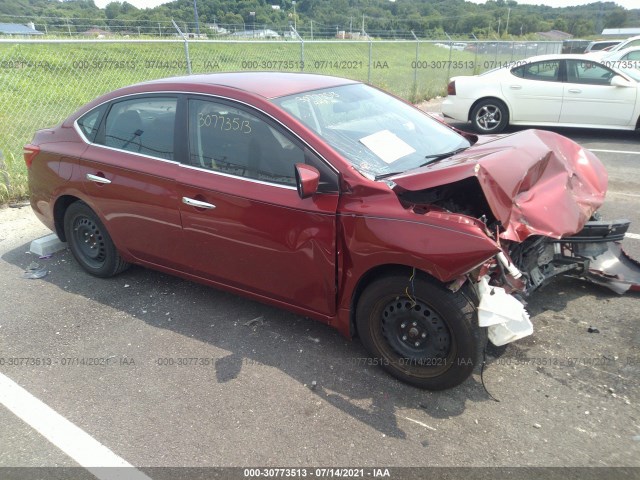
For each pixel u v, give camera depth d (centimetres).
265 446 261
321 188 293
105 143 396
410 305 286
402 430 268
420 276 275
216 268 352
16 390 305
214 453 257
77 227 436
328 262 297
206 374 315
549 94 948
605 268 394
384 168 309
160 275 444
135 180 369
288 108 321
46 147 429
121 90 395
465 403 286
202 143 342
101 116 401
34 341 352
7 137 752
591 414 274
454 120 1058
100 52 1155
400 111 387
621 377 300
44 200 442
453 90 1019
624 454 249
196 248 354
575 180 354
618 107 912
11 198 630
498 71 993
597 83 924
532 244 323
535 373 306
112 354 337
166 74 1152
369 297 295
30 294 415
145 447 262
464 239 253
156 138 365
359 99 372
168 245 371
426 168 299
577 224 317
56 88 966
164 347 343
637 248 467
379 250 275
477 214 313
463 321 270
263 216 312
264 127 317
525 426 268
